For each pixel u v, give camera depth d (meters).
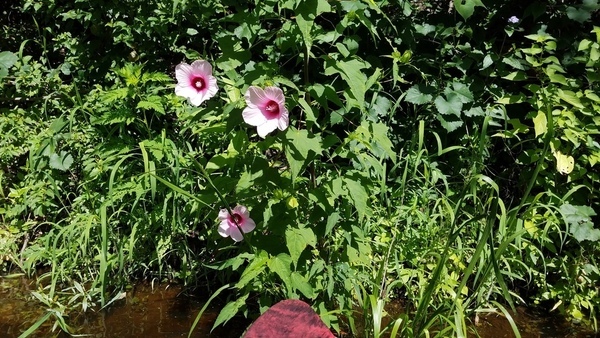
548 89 1.94
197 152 1.99
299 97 1.43
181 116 1.88
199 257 2.02
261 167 1.48
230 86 1.53
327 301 1.61
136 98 2.07
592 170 2.02
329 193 1.47
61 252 1.92
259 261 1.44
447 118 2.10
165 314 1.86
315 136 1.43
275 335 0.67
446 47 2.17
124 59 2.30
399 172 2.15
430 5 2.28
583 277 1.93
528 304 1.96
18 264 2.03
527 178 2.05
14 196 2.10
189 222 2.03
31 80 2.28
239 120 1.38
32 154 1.96
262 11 1.41
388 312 1.83
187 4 2.23
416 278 1.90
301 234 1.43
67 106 2.31
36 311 1.85
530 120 2.15
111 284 1.96
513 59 2.08
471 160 2.08
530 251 1.88
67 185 2.16
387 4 2.12
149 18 2.25
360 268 1.79
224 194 1.53
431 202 2.07
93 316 1.84
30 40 2.55
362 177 1.49
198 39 2.36
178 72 1.50
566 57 2.13
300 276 1.45
